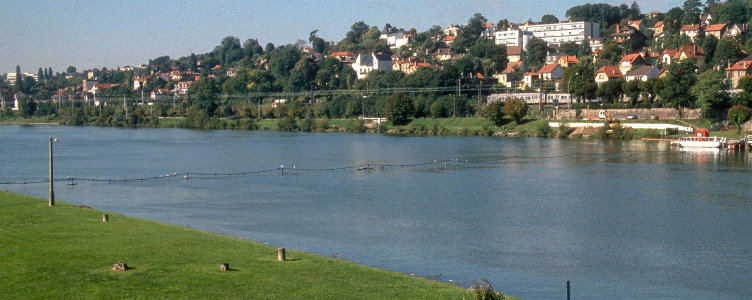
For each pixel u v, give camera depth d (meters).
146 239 50.56
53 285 36.72
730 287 49.28
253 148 183.12
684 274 52.62
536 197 91.25
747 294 47.72
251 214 78.00
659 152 154.50
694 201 86.94
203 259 44.38
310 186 103.94
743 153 149.88
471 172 121.94
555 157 146.75
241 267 42.59
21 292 35.44
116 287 36.59
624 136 191.38
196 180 112.81
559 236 65.94
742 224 71.81
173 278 38.69
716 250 60.25
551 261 56.25
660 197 90.50
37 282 37.25
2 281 37.38
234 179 114.06
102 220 58.53
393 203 86.44
